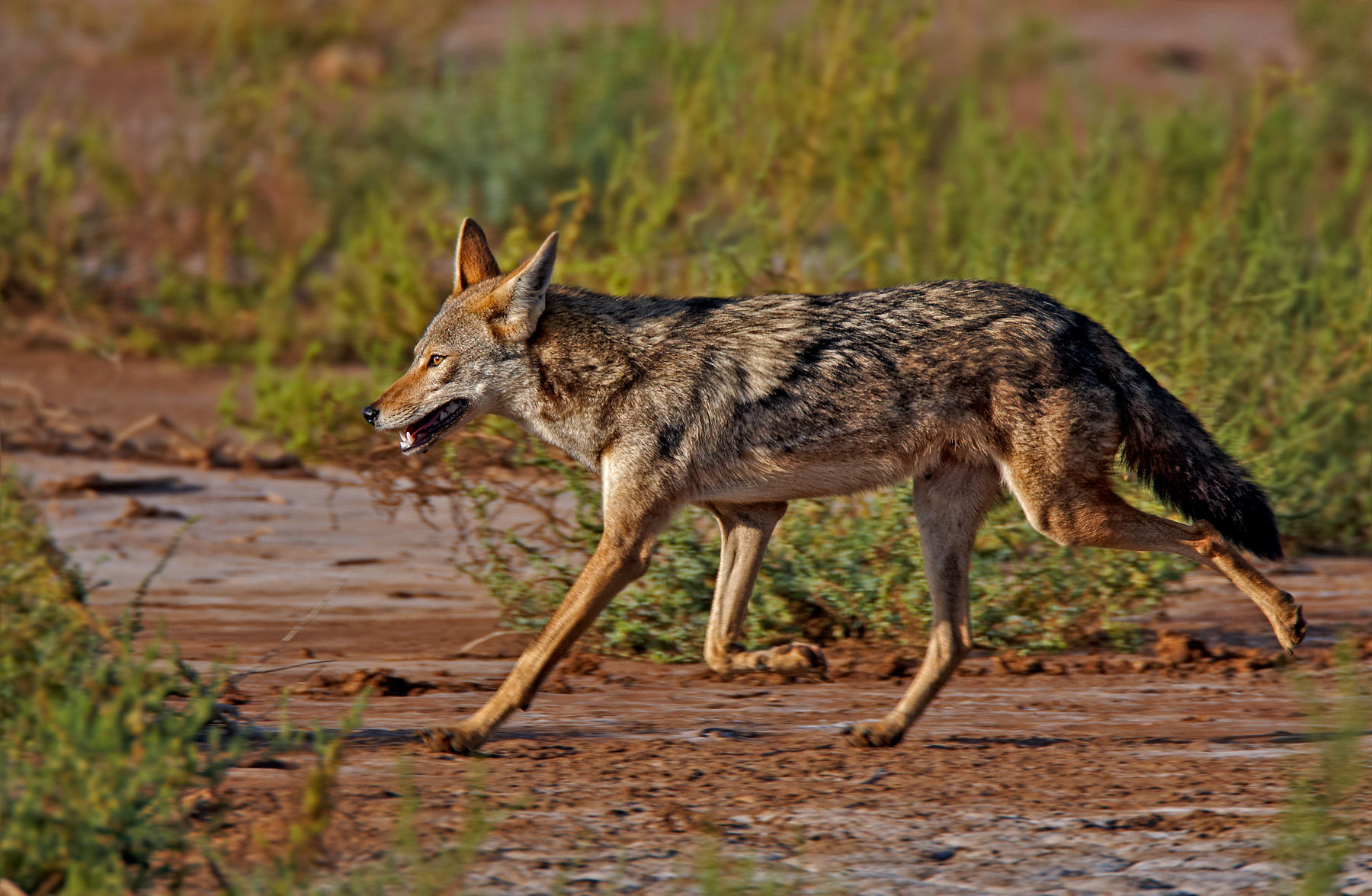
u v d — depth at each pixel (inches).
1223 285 715.4
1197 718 419.8
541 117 1182.9
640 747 377.1
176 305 1053.8
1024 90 1640.0
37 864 247.6
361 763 352.2
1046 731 403.5
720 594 426.0
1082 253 694.5
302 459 778.8
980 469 397.1
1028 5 1887.3
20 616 361.1
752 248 668.1
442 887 262.8
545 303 414.6
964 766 354.9
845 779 342.0
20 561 411.5
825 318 398.0
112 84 1497.3
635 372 401.4
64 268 1053.8
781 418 391.9
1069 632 530.9
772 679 486.3
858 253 797.2
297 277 1101.1
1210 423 564.4
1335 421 677.9
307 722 401.1
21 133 1274.6
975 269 631.2
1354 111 1321.4
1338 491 719.7
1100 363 395.2
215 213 1092.5
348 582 611.8
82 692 290.5
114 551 643.5
